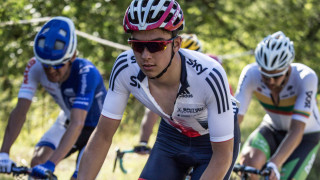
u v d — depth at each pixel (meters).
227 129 2.61
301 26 10.86
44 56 3.55
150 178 3.03
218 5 10.61
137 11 2.39
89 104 3.71
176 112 2.76
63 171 5.71
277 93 4.33
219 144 2.62
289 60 4.01
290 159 4.37
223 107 2.59
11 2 6.96
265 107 4.54
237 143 3.05
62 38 3.57
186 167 3.18
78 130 3.55
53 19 3.69
